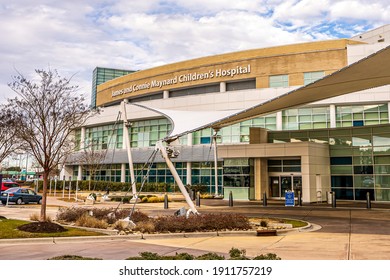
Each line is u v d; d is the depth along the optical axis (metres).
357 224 15.91
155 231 13.27
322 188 30.16
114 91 56.59
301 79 39.97
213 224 13.74
